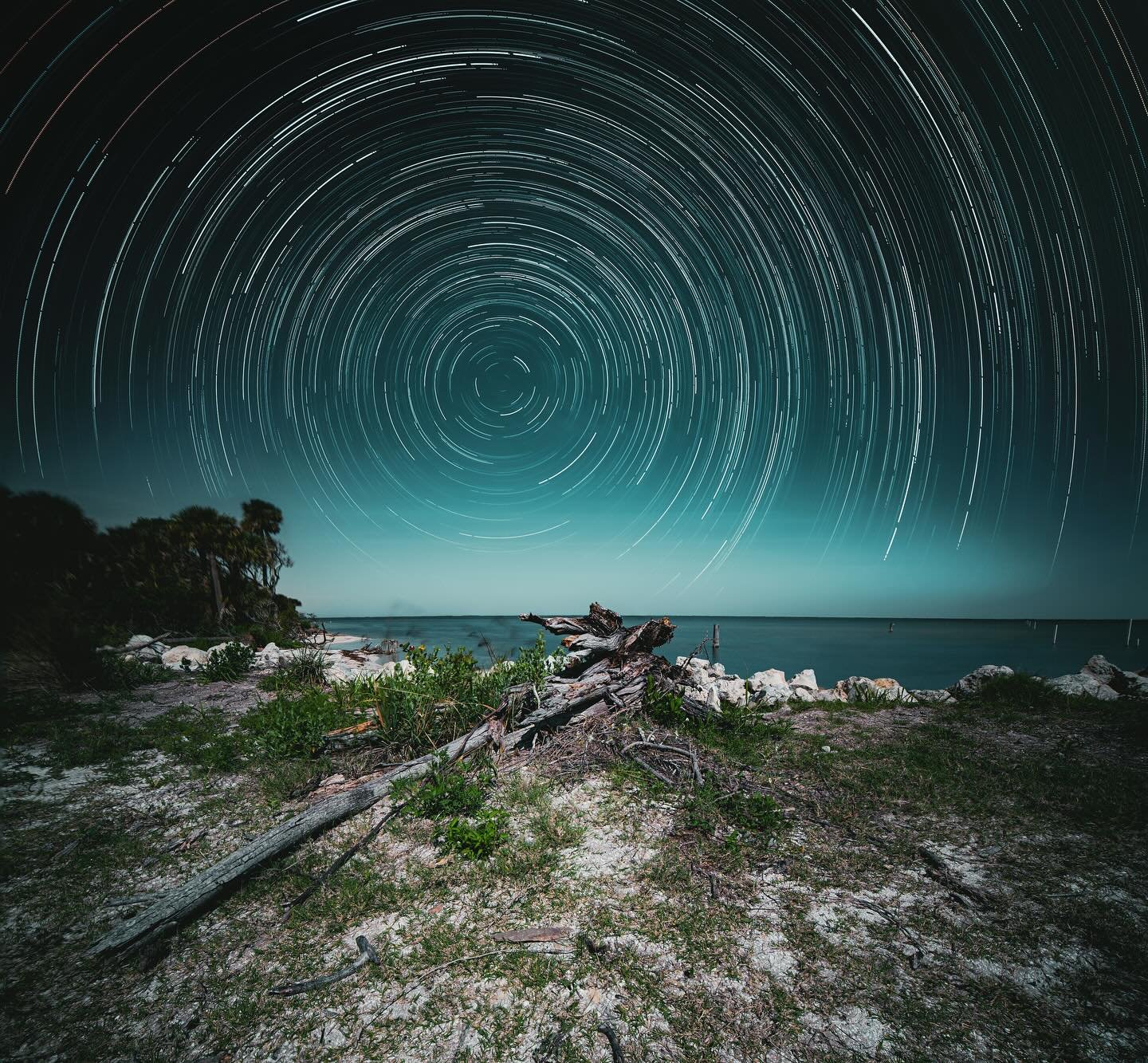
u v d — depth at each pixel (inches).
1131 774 241.4
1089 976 128.0
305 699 375.2
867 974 130.0
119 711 381.4
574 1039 114.7
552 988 128.2
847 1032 114.3
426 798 221.1
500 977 132.1
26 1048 116.1
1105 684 415.2
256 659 589.0
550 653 386.9
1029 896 157.6
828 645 1708.9
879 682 437.7
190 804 233.1
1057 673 1071.0
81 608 698.8
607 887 165.9
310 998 127.6
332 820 208.7
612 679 322.7
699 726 305.7
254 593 1018.1
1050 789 226.7
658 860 179.3
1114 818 202.4
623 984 128.6
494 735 281.7
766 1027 115.9
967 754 273.3
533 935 144.7
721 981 128.7
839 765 260.8
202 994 130.2
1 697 399.9
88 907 163.3
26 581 645.9
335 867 179.5
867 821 205.8
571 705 296.0
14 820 218.7
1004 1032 113.3
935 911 152.3
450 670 347.3
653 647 359.3
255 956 142.4
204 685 471.8
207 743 307.9
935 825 201.6
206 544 965.2
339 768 270.1
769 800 211.0
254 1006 125.4
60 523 775.1
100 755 289.1
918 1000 121.9
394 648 787.4
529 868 176.1
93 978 135.6
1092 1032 112.8
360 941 143.6
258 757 283.6
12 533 698.8
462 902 161.3
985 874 169.0
